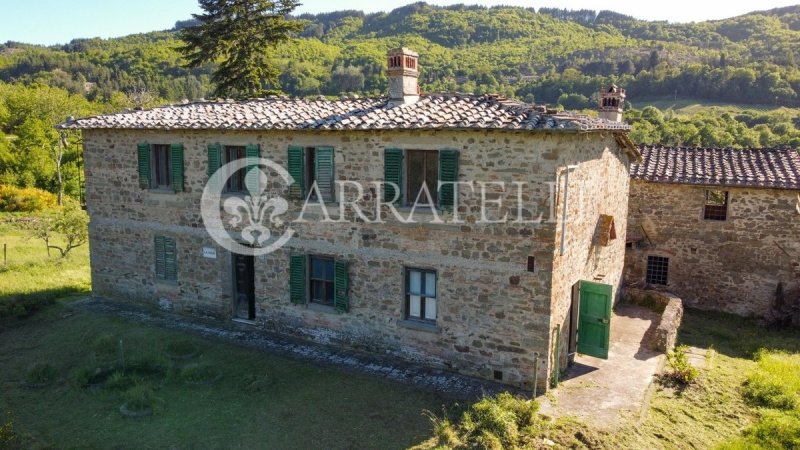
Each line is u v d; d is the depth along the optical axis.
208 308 14.79
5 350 12.98
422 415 9.84
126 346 12.92
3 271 19.39
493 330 10.96
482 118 10.45
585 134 11.02
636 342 13.44
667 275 17.64
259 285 13.80
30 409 10.21
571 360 12.11
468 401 10.28
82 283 18.41
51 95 53.53
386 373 11.47
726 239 16.67
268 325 13.83
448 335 11.46
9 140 45.69
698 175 16.67
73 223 21.89
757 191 16.06
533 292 10.45
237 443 9.02
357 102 13.45
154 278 15.59
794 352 13.61
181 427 9.50
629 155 16.22
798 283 15.87
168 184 15.11
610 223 13.49
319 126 11.77
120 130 15.23
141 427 9.50
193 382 11.09
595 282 12.03
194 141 14.03
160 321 14.66
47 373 11.40
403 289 11.84
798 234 15.71
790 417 9.90
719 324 15.86
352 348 12.68
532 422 9.40
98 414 9.97
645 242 17.70
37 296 16.31
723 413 10.27
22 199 36.25
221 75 28.45
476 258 10.91
